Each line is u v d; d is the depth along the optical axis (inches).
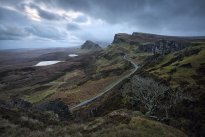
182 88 3233.3
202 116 2480.3
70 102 4901.6
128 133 903.7
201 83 3366.1
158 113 2610.7
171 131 1056.8
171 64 4756.4
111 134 894.4
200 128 2203.5
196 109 2637.8
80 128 1080.8
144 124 1056.2
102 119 1185.4
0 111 1421.0
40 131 1102.4
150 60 6338.6
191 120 2397.9
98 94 5123.0
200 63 4175.7
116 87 4972.9
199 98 2874.0
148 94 2780.5
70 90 6230.3
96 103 4087.1
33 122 1314.0
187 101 2822.3
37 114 1578.5
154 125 1055.6
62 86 7327.8
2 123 1178.6
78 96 5285.4
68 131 1045.8
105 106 3518.7
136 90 3125.0
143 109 2812.5
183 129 2043.6
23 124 1251.8
